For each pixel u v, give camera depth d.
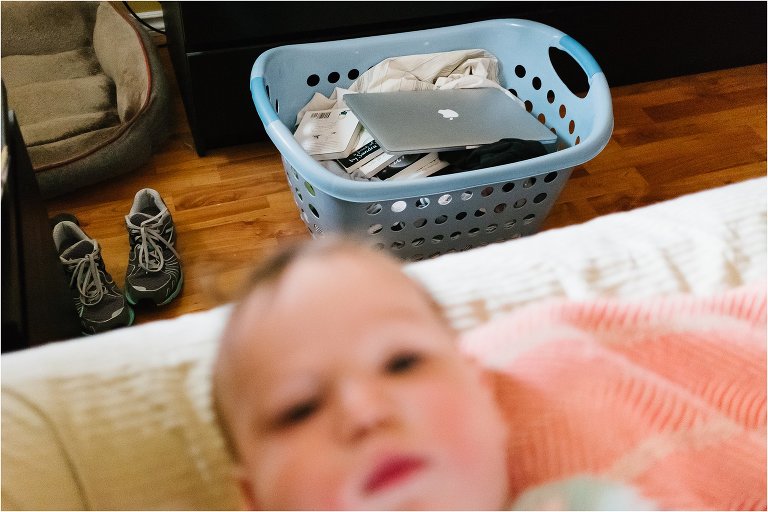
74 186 1.28
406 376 0.43
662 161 1.45
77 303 1.08
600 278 0.68
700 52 1.63
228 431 0.46
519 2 1.36
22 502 0.52
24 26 1.52
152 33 1.72
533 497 0.48
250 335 0.44
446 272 0.67
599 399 0.52
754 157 1.47
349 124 1.18
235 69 1.28
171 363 0.59
